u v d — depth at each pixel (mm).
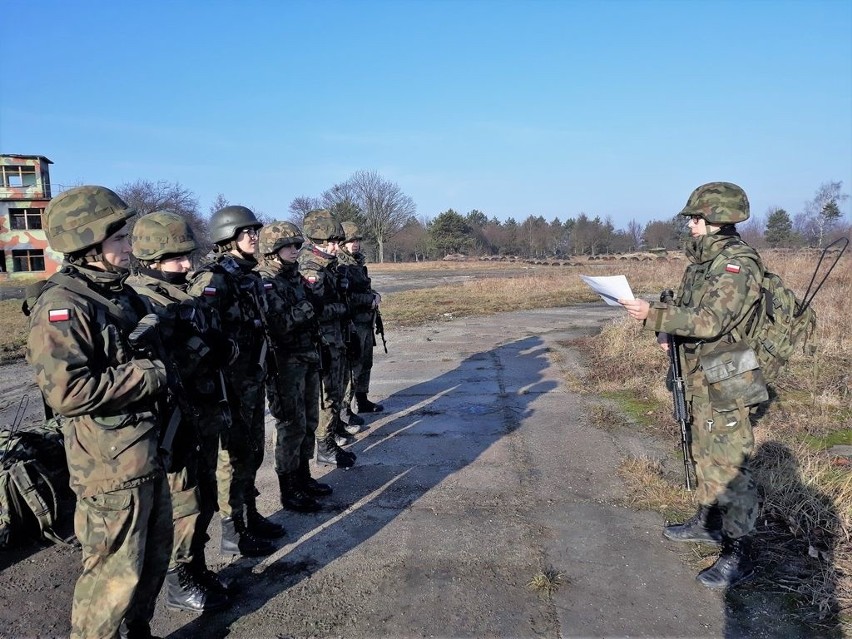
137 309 2605
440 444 5324
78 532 2297
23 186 35719
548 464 4754
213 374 3086
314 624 2873
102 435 2254
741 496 3000
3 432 4215
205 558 3453
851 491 3633
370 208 65188
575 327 11922
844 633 2650
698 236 3246
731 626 2746
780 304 3092
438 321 13320
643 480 4305
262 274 3922
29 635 2867
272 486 4582
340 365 4918
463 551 3492
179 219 3115
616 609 2896
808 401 5703
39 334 2133
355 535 3736
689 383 3232
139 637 2559
